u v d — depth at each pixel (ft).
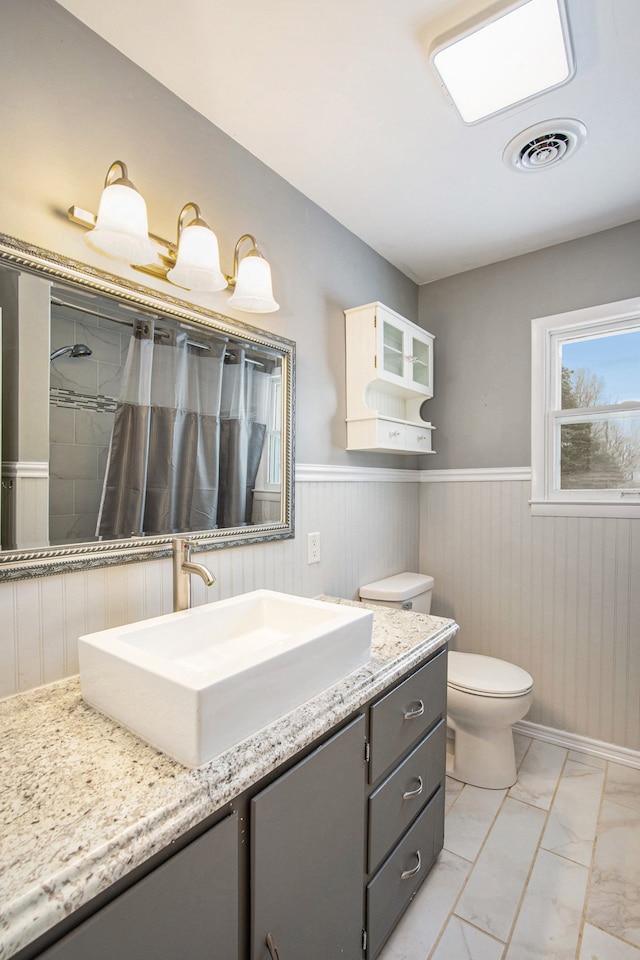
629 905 4.39
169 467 4.10
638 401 6.68
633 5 3.48
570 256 7.05
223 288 4.07
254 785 2.53
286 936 2.73
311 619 3.91
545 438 7.31
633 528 6.58
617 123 4.66
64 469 3.37
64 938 1.71
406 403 7.89
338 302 6.40
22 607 3.17
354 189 5.74
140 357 3.87
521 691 5.90
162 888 2.04
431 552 8.45
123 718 2.74
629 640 6.61
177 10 3.46
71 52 3.47
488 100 4.30
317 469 5.94
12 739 2.62
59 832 1.91
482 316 7.87
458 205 6.10
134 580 3.84
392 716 3.80
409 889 4.21
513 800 5.89
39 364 3.23
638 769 6.49
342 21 3.59
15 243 3.08
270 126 4.68
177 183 4.25
